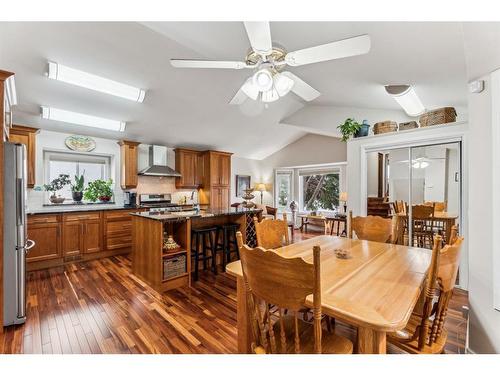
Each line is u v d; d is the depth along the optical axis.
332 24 1.85
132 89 3.21
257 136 6.26
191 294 2.81
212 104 4.35
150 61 2.96
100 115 3.93
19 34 2.30
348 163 3.74
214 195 6.11
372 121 4.20
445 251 1.16
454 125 2.85
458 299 2.62
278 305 1.01
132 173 4.92
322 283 1.24
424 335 1.16
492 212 1.34
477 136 1.44
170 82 3.50
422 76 2.55
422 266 1.51
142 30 2.41
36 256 3.55
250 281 1.11
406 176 3.26
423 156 3.14
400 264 1.55
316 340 0.95
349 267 1.49
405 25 1.74
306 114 5.17
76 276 3.34
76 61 2.72
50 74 2.62
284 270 0.96
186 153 5.88
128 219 4.51
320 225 7.20
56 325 2.13
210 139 5.75
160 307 2.48
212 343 1.89
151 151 5.34
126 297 2.71
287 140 7.13
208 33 2.40
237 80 3.73
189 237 3.12
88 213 4.07
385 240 2.42
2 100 2.01
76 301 2.60
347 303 1.02
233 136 5.89
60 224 3.78
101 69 2.93
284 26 1.97
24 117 3.70
